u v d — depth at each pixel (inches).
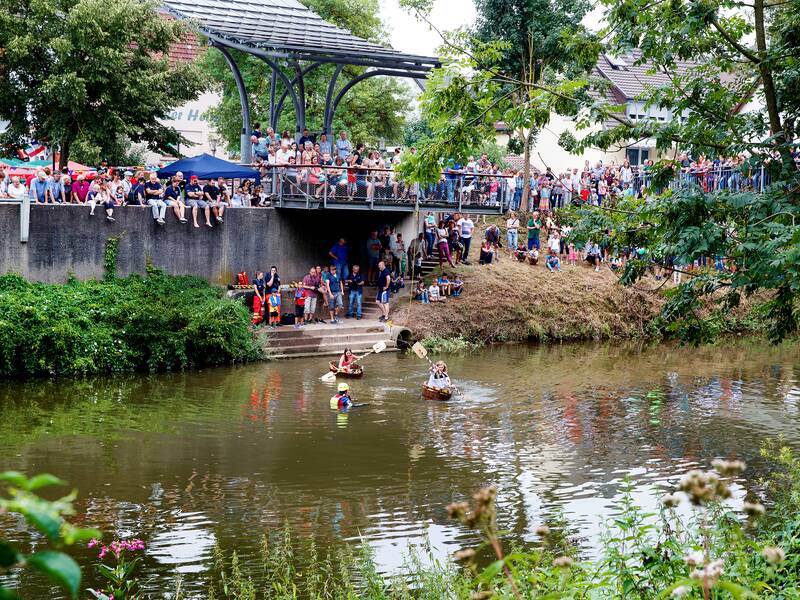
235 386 961.5
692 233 453.7
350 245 1342.3
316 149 1242.6
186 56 1806.1
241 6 1317.7
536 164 2014.0
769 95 505.4
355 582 467.2
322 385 979.9
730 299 496.1
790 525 348.5
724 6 510.6
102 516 571.2
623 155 1847.9
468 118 571.8
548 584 277.4
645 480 657.0
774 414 877.2
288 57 1165.7
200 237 1151.0
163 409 854.5
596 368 1125.7
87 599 446.3
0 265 1002.1
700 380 1052.5
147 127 1317.7
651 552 263.3
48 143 1249.4
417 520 573.0
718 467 150.9
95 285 1053.2
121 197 1095.6
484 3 1546.5
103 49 1165.7
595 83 556.1
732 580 247.9
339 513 585.9
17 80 1211.2
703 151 517.7
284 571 483.8
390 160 1256.8
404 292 1326.3
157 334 1019.3
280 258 1238.9
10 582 470.3
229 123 1776.6
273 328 1171.3
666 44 527.2
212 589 423.8
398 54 1210.0
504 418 851.4
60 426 784.3
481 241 1539.1
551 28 1505.9
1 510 84.2
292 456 714.2
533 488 638.5
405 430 799.1
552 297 1380.4
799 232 417.1
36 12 1174.3
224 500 607.8
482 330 1307.8
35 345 945.5
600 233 553.6
